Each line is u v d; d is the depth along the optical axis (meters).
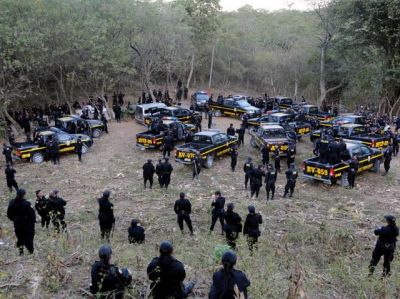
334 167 17.70
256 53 55.09
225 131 29.53
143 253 9.93
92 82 35.78
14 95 30.03
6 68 27.27
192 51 44.88
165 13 38.25
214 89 54.09
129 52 35.69
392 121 34.47
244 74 55.59
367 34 36.78
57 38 29.94
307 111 32.34
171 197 17.19
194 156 19.98
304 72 49.56
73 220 14.58
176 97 43.34
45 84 37.38
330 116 31.09
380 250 9.43
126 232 13.20
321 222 14.01
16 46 27.59
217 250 9.44
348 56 42.06
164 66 40.09
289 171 16.89
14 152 23.17
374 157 20.14
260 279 8.11
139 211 15.62
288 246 11.53
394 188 18.30
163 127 25.27
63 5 31.23
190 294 7.58
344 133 24.50
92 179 20.08
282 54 51.69
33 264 8.70
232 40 54.91
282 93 53.31
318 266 10.05
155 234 13.03
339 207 15.74
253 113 31.59
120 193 17.88
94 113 31.62
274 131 23.45
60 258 8.72
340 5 39.06
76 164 22.58
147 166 18.12
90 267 8.60
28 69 29.11
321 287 8.48
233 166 20.94
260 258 9.73
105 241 11.46
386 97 38.75
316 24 48.00
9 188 18.25
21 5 28.94
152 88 48.72
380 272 9.64
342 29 38.81
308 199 16.89
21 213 9.14
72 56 31.42
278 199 16.89
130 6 34.38
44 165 22.45
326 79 47.72
